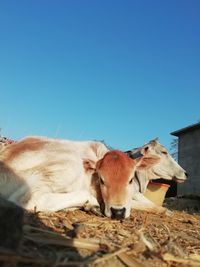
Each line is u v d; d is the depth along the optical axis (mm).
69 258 576
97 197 1038
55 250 608
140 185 1333
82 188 1027
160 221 1090
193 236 922
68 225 799
